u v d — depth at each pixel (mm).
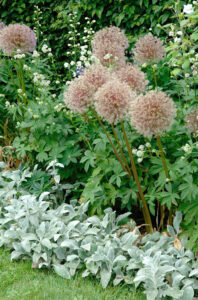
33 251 3734
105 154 3863
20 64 4887
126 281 3148
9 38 4621
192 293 2883
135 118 2969
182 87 4055
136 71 3432
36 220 3881
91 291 3137
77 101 3205
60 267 3395
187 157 3494
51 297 3084
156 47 3629
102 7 5895
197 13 3166
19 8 6887
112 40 3939
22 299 3072
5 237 3906
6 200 4441
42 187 4406
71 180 4590
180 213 3521
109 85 3021
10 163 5281
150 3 5523
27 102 5191
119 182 3604
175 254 3314
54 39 6777
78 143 4492
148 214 3568
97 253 3344
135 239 3453
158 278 2949
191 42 3498
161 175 3479
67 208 4062
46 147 4355
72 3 6289
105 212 3834
